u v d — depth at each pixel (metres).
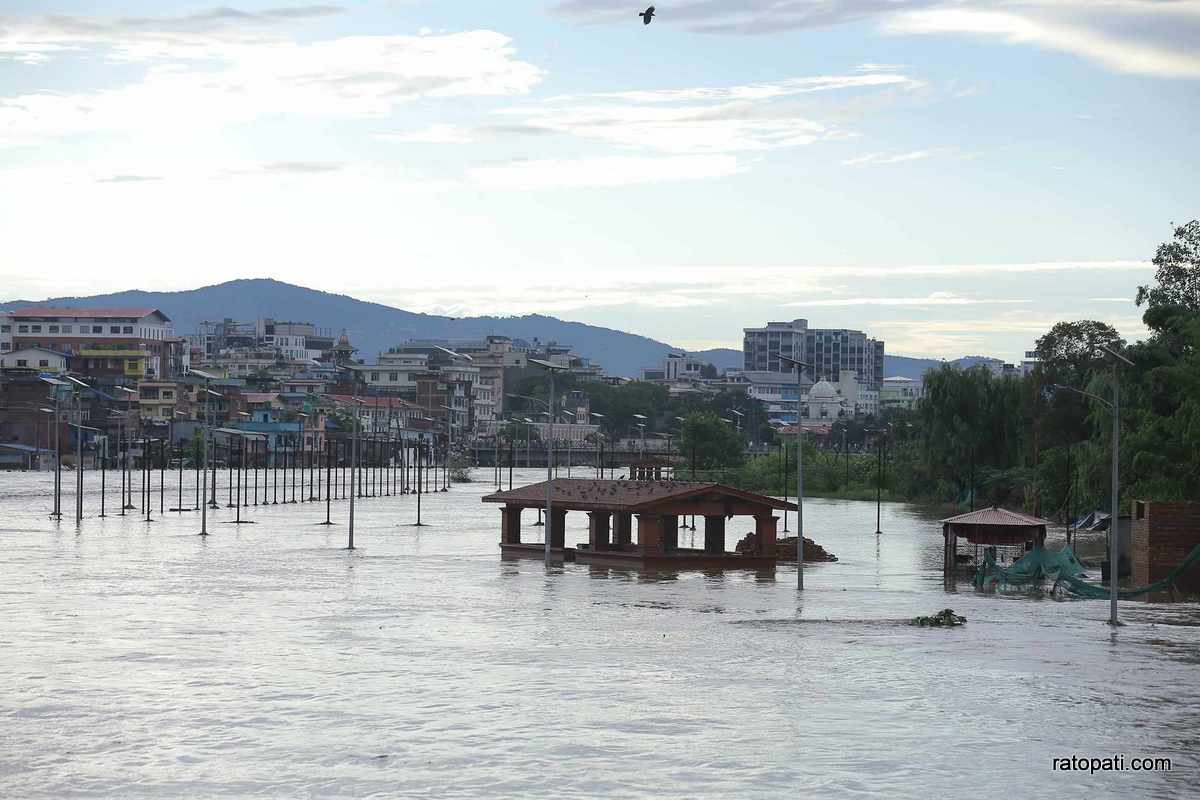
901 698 51.53
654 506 104.69
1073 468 163.00
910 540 141.62
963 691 53.06
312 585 88.69
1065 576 91.12
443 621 71.50
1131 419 124.81
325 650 61.19
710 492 106.31
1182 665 59.78
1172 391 120.75
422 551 118.81
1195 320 122.94
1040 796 38.66
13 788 38.66
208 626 68.38
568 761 41.75
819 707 49.72
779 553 114.56
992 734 45.81
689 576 99.00
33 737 44.38
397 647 62.34
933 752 43.31
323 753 42.53
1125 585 97.12
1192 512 94.31
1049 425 195.00
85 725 45.97
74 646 61.50
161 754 42.34
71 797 37.84
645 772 40.62
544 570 101.38
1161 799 38.50
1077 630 71.12
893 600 84.75
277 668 56.41
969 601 84.81
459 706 49.22
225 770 40.53
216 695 50.81
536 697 50.94
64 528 143.75
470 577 95.50
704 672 56.56
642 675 55.72
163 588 85.62
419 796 38.06
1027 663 59.78
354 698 50.47
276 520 163.25
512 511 115.31
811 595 87.12
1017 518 99.88
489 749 43.12
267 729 45.53
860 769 41.19
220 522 157.75
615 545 114.25
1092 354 195.75
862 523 172.38
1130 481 120.62
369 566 103.06
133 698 50.16
